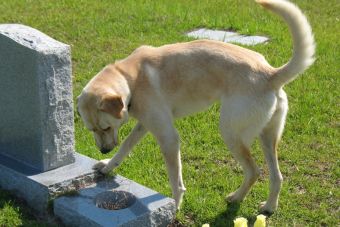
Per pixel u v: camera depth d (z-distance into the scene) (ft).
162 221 8.73
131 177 9.96
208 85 8.88
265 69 8.79
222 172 10.15
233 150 8.86
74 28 16.71
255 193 9.58
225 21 17.25
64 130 9.23
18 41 8.86
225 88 8.77
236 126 8.72
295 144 10.98
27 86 8.95
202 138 11.10
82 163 9.45
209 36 16.10
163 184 9.80
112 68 8.95
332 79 13.43
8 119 9.45
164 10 18.45
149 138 11.02
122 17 17.75
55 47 8.84
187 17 17.72
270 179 9.07
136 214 8.50
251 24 16.87
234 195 9.31
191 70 8.90
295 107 12.16
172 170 8.96
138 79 8.87
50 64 8.81
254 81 8.67
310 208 9.34
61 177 9.06
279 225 8.98
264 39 15.85
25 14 18.12
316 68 13.96
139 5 19.12
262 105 8.66
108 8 18.81
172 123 8.96
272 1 8.49
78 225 8.57
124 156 9.35
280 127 8.98
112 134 8.80
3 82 9.28
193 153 10.67
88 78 13.34
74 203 8.74
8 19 17.51
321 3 19.99
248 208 9.23
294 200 9.46
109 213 8.52
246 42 15.56
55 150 9.21
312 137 11.20
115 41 15.65
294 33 8.50
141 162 10.39
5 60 9.12
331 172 10.17
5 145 9.67
